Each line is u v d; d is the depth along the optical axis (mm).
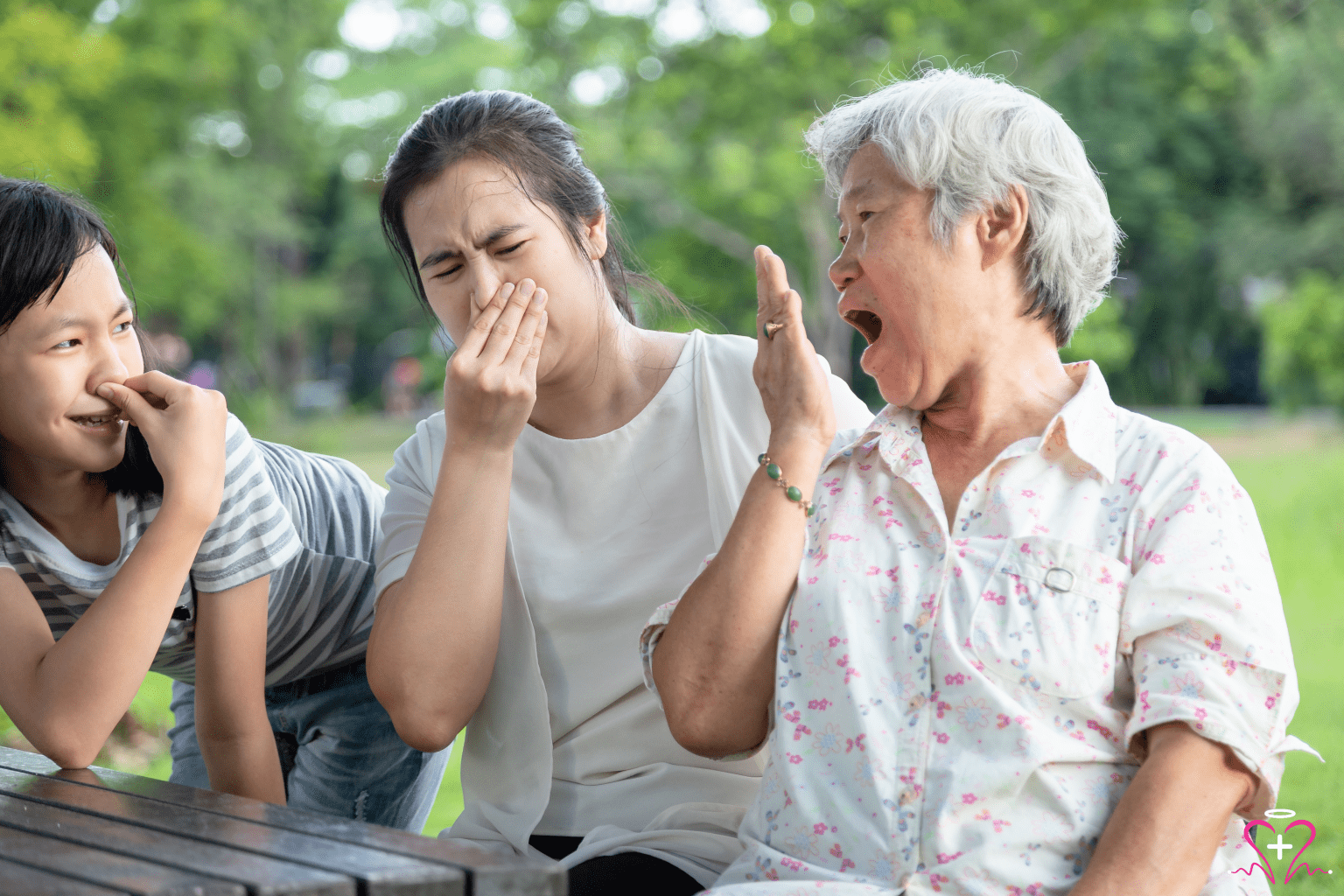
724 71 13844
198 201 19516
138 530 2098
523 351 1903
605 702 1979
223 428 1963
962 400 1649
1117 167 19734
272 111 20656
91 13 13578
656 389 2086
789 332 1720
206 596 2049
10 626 1916
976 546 1536
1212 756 1377
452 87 22812
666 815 1845
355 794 2637
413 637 1919
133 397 1915
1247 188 20188
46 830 1437
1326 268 18531
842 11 13523
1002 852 1413
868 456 1704
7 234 1820
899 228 1593
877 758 1485
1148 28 16516
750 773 1938
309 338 30453
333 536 2480
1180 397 24500
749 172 14352
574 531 2047
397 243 2098
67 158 10219
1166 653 1422
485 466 1939
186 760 2654
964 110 1568
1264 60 17969
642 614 1984
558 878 1277
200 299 19422
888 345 1633
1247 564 1444
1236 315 23703
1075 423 1542
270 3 19375
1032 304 1625
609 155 14945
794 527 1658
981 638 1479
